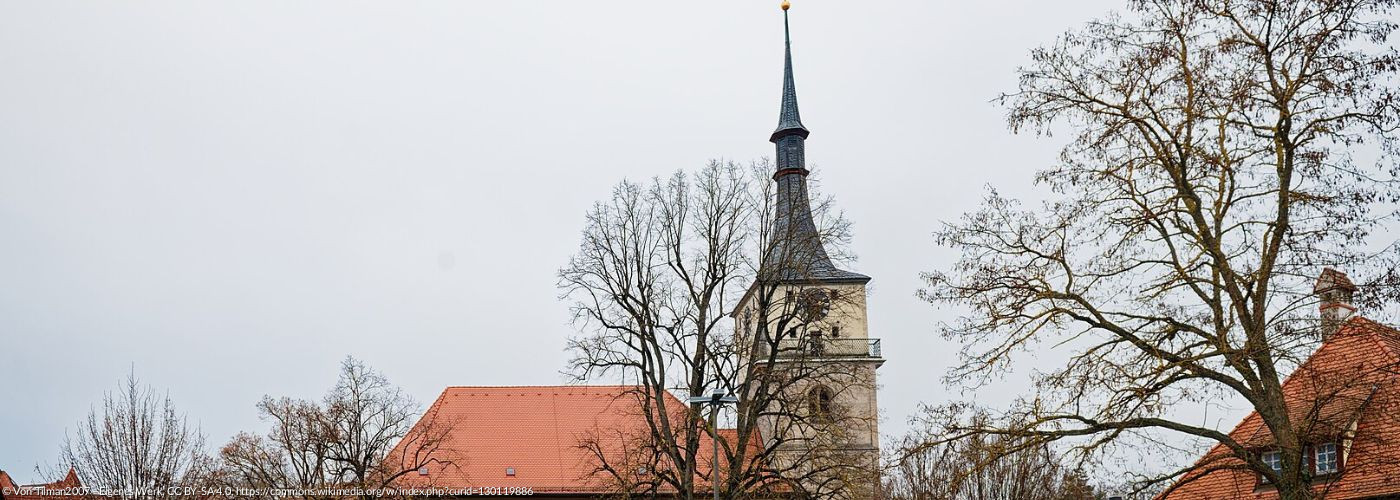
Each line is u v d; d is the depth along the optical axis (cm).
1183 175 2647
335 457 6556
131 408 5556
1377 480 3353
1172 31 2692
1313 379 2544
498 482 7900
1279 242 2583
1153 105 2683
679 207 5834
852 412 7300
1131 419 2620
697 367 5575
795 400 5653
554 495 7862
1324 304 2544
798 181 7925
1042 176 2767
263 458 6575
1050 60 2748
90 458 5481
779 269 5734
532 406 8381
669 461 6806
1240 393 2589
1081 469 2669
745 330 5850
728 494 5359
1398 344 2666
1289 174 2602
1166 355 2581
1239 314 2589
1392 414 2550
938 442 2778
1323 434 2536
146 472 5491
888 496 4894
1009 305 2720
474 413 8300
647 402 5694
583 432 8225
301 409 6600
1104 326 2684
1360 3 2527
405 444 8025
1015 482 3925
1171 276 2648
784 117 8025
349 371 6662
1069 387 2655
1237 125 2631
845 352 7688
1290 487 2538
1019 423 2700
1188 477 2659
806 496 5431
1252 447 2759
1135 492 2689
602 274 5819
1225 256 2608
